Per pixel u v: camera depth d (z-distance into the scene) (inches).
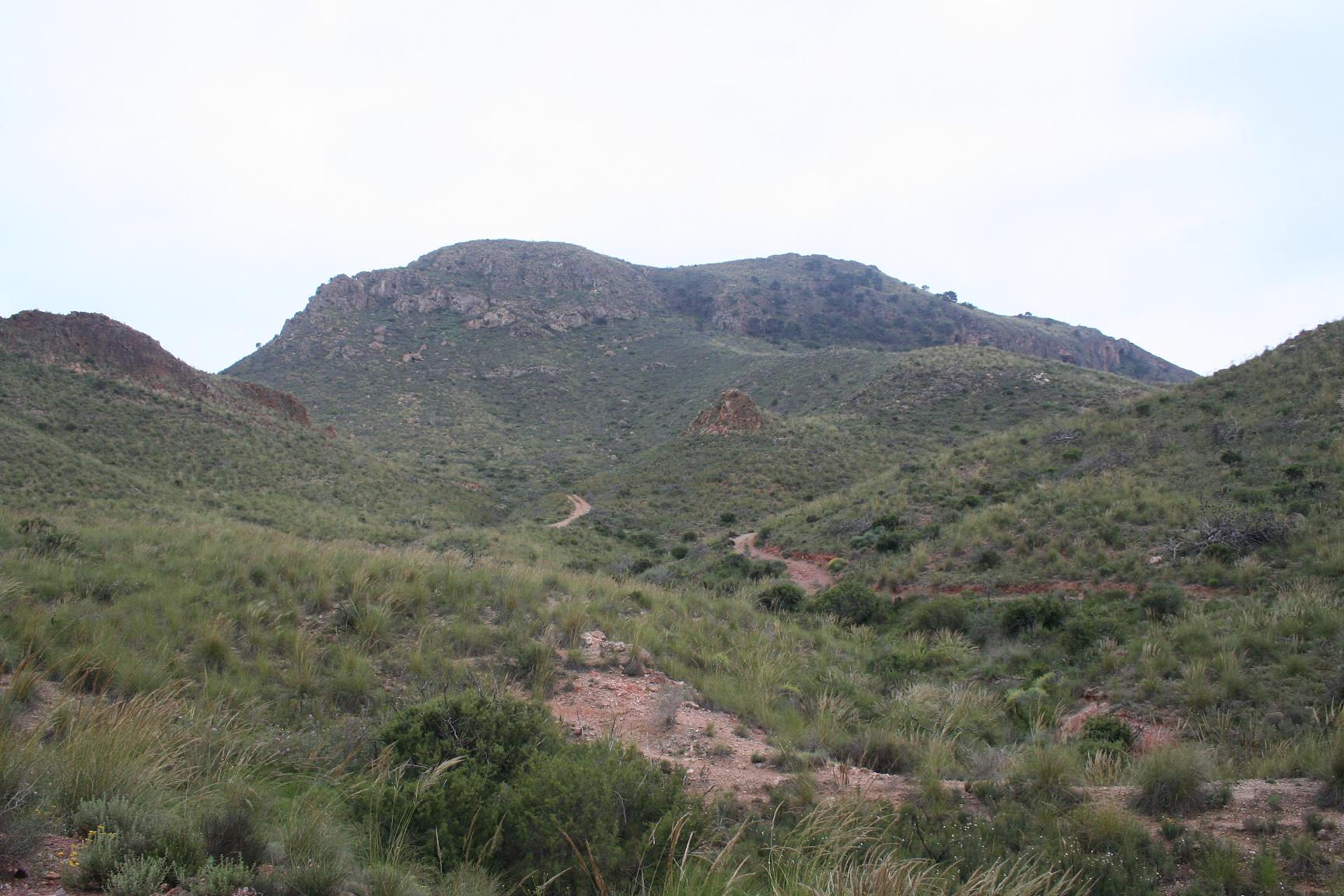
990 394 2514.8
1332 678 397.1
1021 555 853.2
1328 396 1012.5
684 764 292.0
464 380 4421.8
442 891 166.6
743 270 7529.5
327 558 525.0
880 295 6958.7
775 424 2391.7
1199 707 410.3
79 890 129.0
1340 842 199.2
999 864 178.7
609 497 2218.3
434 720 252.2
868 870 182.1
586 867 174.7
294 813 188.2
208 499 1507.1
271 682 325.1
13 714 224.2
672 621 553.3
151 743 204.5
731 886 174.9
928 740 338.6
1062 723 425.1
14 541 474.3
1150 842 207.8
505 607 481.4
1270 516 718.5
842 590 812.6
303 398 3878.0
